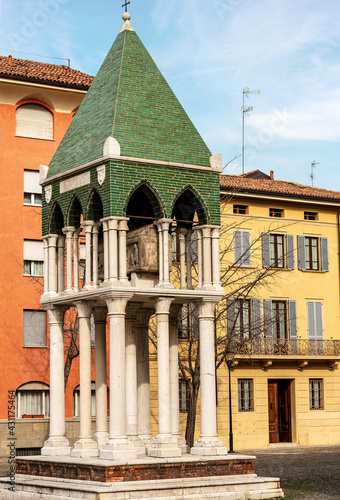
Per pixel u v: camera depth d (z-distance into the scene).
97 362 27.03
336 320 58.62
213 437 25.23
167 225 25.05
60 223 27.56
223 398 53.16
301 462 43.06
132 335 26.56
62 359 27.06
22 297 49.88
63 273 27.48
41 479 25.53
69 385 50.00
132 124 25.30
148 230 25.80
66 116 51.94
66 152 27.19
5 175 50.22
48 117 51.59
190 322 48.91
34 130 51.16
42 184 27.86
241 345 49.25
